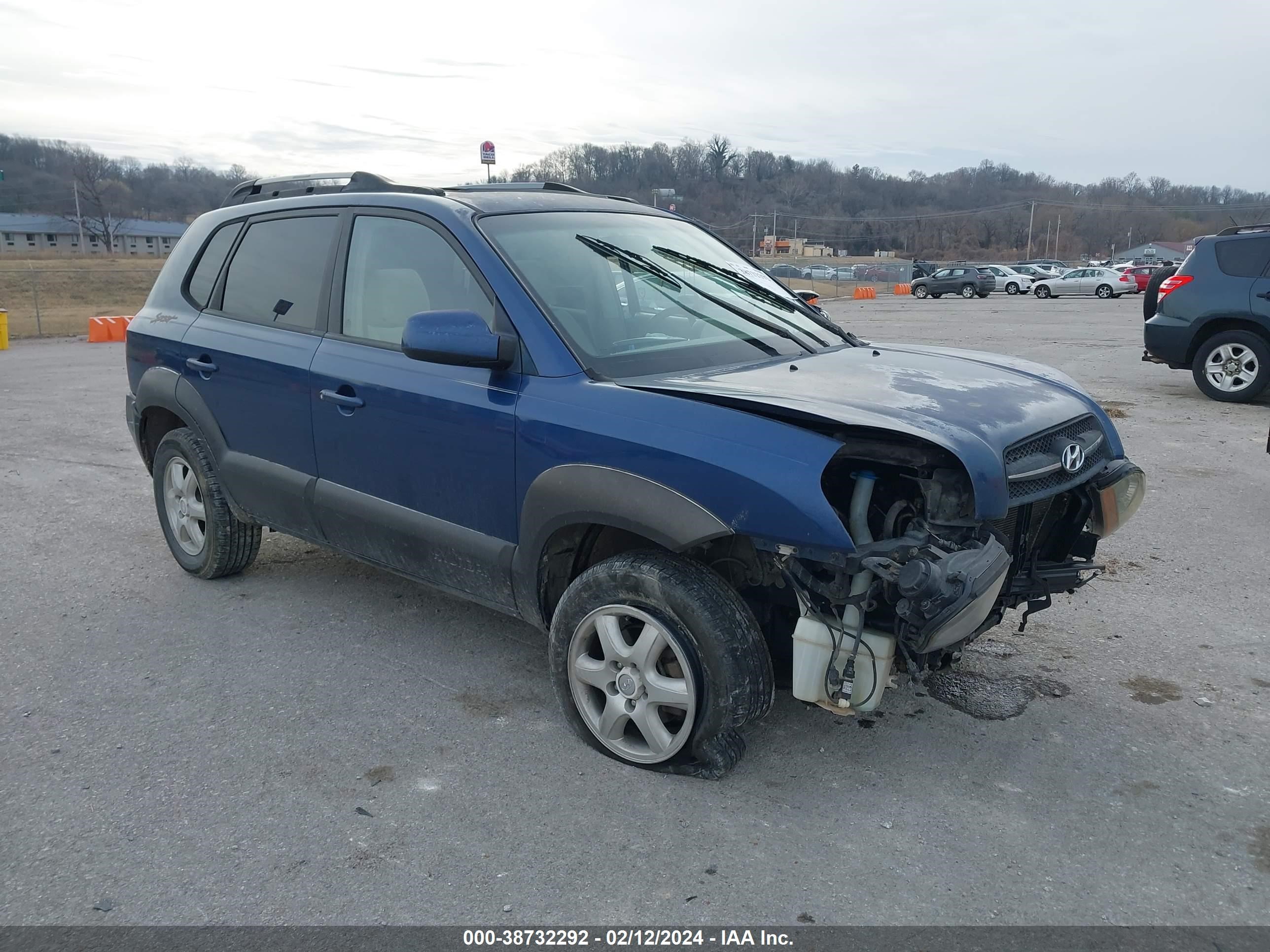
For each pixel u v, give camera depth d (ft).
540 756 10.72
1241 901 8.34
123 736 11.27
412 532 11.96
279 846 9.17
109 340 66.39
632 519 9.47
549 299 11.05
